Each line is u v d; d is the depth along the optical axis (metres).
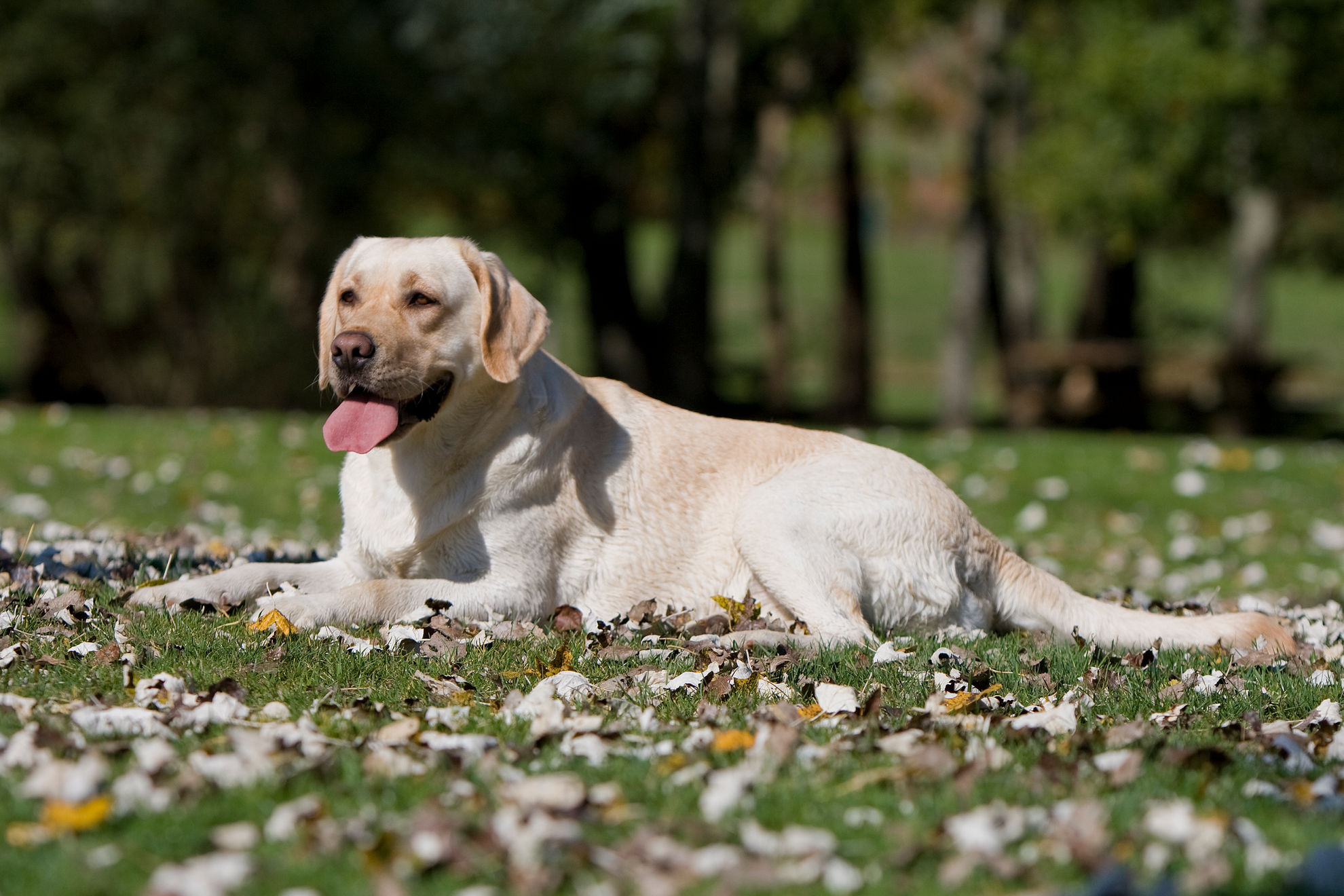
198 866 2.96
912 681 4.95
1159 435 25.86
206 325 25.05
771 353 29.56
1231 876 3.04
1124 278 29.27
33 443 14.21
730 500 6.12
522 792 3.45
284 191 23.42
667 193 30.33
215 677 4.59
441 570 5.79
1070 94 21.64
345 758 3.74
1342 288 53.16
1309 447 18.61
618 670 4.99
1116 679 5.20
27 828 3.20
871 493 6.04
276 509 11.21
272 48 21.92
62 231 23.42
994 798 3.55
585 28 23.55
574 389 6.03
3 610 5.35
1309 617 7.18
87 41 22.00
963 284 25.00
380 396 5.38
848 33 23.64
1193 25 20.98
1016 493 13.20
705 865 3.04
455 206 26.84
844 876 3.00
